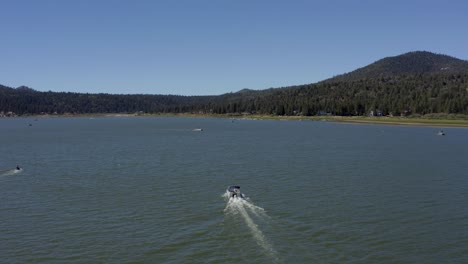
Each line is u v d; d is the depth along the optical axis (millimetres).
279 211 49875
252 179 69812
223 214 48938
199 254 37469
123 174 75375
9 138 165750
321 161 90812
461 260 36094
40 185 66062
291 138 156125
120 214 49406
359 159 93875
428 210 50312
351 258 36406
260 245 39219
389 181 67500
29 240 41094
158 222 46250
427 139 147375
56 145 133750
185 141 147125
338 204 53062
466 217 47531
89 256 37281
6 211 50969
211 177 71938
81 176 73688
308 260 35969
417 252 37688
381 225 44750
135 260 36406
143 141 148375
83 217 48312
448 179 68938
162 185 65312
